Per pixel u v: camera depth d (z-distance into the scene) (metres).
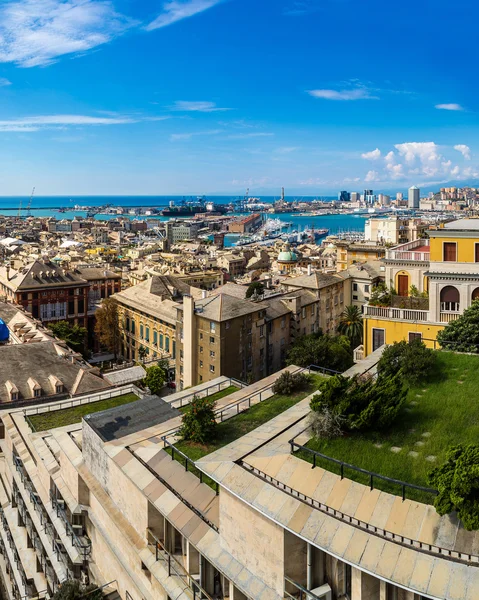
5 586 55.28
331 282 126.00
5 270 167.75
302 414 33.06
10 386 71.12
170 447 33.62
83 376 75.94
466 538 20.52
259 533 24.77
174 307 116.06
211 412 34.28
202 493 29.58
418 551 20.42
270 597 23.92
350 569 24.09
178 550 31.92
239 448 28.70
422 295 69.50
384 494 23.38
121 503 34.56
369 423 28.66
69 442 44.38
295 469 25.92
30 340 95.44
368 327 62.22
